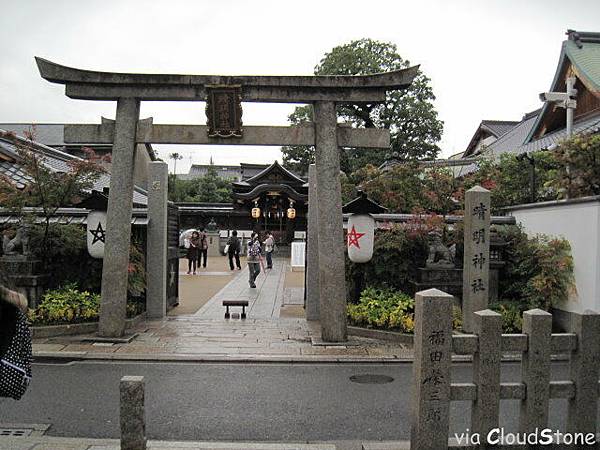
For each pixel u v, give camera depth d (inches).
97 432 211.3
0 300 111.8
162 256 473.1
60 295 405.7
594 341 165.0
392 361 330.6
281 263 1214.9
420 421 157.1
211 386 275.6
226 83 370.0
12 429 212.2
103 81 372.2
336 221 377.7
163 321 457.7
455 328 381.1
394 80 368.8
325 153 377.4
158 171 474.3
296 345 367.6
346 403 251.0
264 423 223.9
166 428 216.8
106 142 386.0
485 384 159.3
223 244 1577.3
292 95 375.9
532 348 161.8
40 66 369.4
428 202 570.9
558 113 890.7
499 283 428.8
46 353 332.5
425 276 402.3
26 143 464.8
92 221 399.9
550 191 581.3
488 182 549.3
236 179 2351.1
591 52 837.2
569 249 395.5
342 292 378.0
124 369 306.7
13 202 408.8
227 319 472.7
